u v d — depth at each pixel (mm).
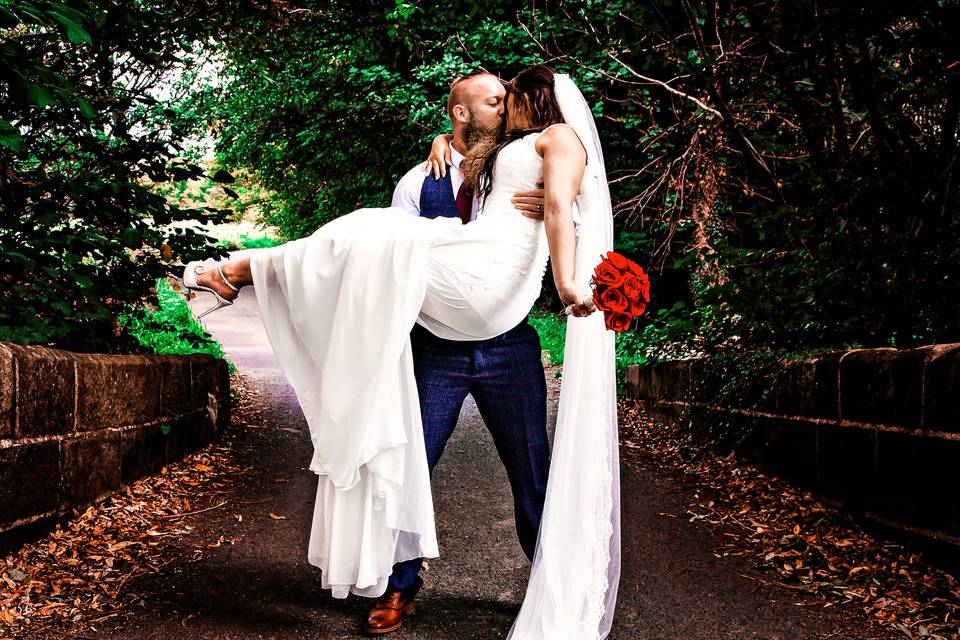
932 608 3227
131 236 4121
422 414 3127
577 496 3008
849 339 5172
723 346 6172
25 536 3594
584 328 3088
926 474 3676
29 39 4422
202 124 6492
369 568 2928
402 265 2963
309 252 3059
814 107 6027
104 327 5211
